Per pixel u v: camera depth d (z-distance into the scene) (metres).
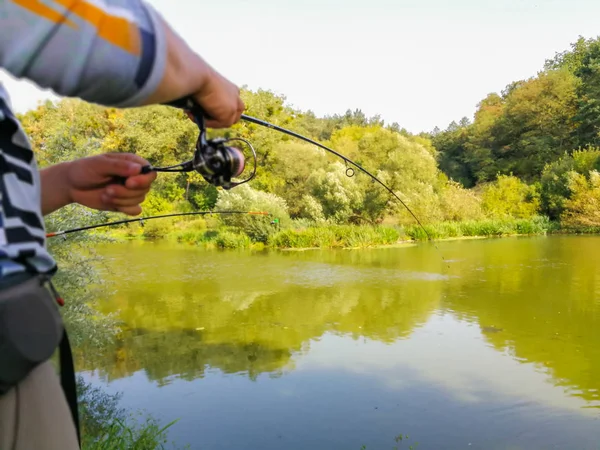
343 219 21.27
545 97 39.12
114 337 6.95
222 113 0.78
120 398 4.90
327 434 4.16
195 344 6.64
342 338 6.83
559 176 25.69
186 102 0.78
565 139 38.41
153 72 0.62
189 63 0.68
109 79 0.59
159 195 23.73
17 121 0.68
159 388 5.15
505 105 44.31
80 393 4.95
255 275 11.84
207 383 5.29
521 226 21.72
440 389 5.05
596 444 3.95
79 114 14.77
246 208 19.42
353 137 43.06
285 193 25.09
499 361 5.81
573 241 17.92
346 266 13.05
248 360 6.00
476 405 4.68
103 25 0.58
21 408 0.70
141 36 0.60
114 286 10.51
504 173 40.97
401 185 22.62
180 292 9.89
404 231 20.02
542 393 4.93
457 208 23.19
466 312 8.02
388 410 4.59
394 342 6.59
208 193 24.83
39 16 0.55
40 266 0.70
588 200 22.30
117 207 1.03
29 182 0.70
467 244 17.86
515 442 4.00
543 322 7.37
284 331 7.20
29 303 0.66
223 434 4.15
